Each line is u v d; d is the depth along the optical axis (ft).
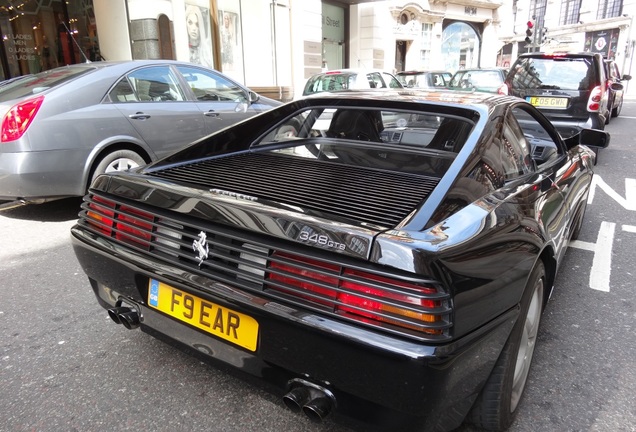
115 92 15.53
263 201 5.91
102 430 6.48
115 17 32.71
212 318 5.67
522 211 6.46
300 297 5.04
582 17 121.60
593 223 15.97
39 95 13.85
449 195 5.89
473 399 5.52
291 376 5.30
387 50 66.74
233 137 9.09
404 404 4.67
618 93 46.73
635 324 9.50
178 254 5.87
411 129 8.43
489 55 88.99
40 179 13.73
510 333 5.77
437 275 4.57
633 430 6.58
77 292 10.66
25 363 7.97
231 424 6.61
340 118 9.16
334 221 5.25
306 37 47.55
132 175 7.22
